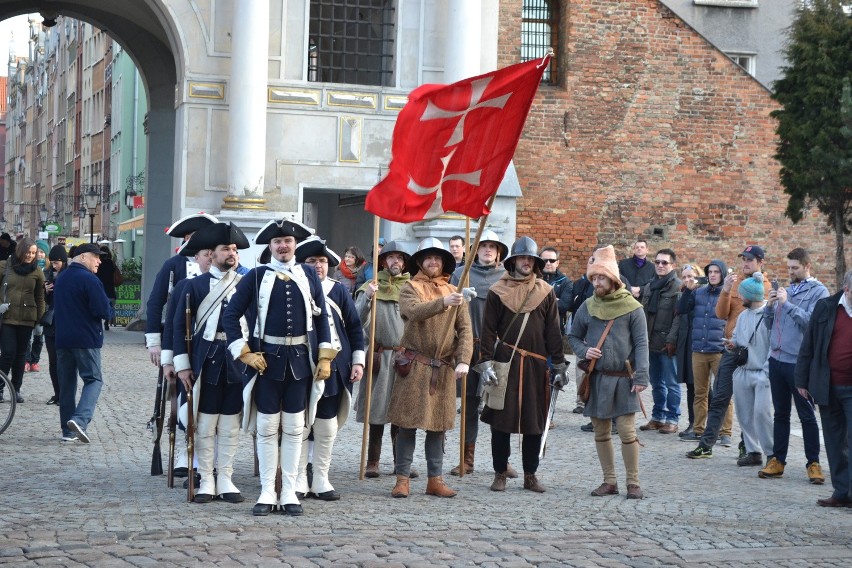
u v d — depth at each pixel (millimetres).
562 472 11828
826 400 10312
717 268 14445
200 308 9438
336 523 8703
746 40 38281
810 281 12008
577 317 10703
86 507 9102
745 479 11758
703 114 29734
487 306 10570
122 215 60719
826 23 28797
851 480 10078
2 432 12969
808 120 28594
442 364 10078
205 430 9453
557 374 10531
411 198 9930
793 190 28828
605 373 10461
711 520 9391
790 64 31141
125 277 36625
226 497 9484
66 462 11438
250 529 8375
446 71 25281
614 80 29344
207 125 24609
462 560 7625
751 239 30078
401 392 10016
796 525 9305
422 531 8516
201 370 9359
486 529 8680
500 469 10562
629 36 29391
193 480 9516
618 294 10523
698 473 12070
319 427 9688
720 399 13180
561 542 8312
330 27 25969
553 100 29125
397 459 10117
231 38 24406
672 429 15312
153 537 8031
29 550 7562
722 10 38094
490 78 9727
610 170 29375
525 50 29688
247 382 9055
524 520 9102
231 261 9500
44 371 20781
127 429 13820
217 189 24672
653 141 29547
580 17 29141
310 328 9133
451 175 9930
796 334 11680
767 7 38406
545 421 10547
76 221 82125
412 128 9812
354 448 12883
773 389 11859
